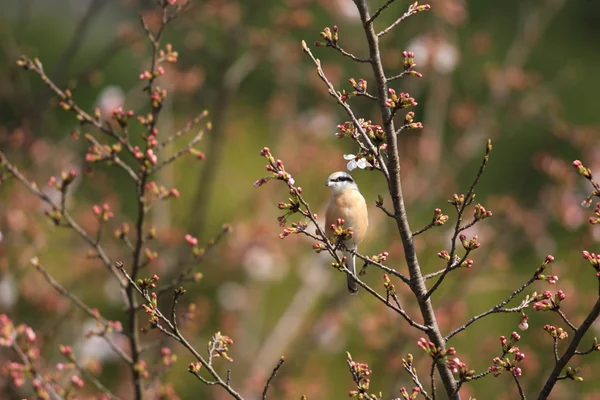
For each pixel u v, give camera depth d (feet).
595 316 17.48
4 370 20.58
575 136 44.88
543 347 40.42
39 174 38.63
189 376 42.29
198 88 44.88
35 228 35.55
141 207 23.63
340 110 48.65
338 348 43.70
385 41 47.39
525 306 18.17
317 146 45.75
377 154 18.74
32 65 23.44
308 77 45.91
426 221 48.65
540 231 43.01
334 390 44.65
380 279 43.04
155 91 24.85
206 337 43.16
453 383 18.99
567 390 38.04
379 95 18.65
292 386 40.42
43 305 34.47
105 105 34.58
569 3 68.18
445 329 39.42
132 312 23.88
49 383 21.11
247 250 41.81
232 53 44.11
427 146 45.91
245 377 42.50
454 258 18.44
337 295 43.98
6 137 37.58
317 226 18.21
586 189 41.98
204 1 41.91
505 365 17.53
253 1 48.34
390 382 40.81
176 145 47.39
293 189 18.15
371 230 45.01
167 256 40.88
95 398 24.44
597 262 17.40
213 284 44.11
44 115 39.40
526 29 51.31
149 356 37.17
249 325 46.60
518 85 48.14
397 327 39.83
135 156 23.30
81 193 42.14
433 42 42.70
